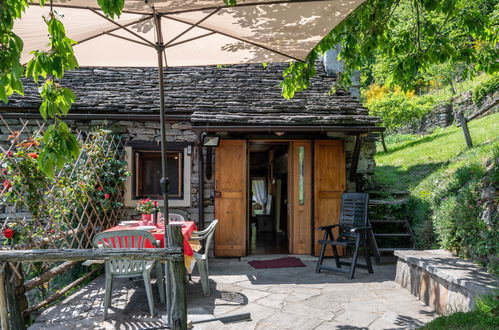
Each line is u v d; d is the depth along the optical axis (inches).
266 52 163.5
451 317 122.0
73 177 210.4
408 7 463.5
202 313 157.4
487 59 211.5
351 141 293.7
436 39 193.8
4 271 119.4
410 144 535.2
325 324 143.9
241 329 139.9
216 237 275.3
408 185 339.6
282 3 118.0
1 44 81.7
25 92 281.9
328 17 127.7
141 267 159.5
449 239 197.6
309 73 201.9
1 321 120.1
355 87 327.3
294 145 286.0
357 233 220.1
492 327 109.2
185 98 289.1
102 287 199.3
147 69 327.9
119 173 262.2
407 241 280.5
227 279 213.5
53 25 82.7
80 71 315.9
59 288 202.5
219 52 163.0
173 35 148.5
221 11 125.3
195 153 284.0
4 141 274.5
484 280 139.8
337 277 217.2
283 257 274.2
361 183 300.7
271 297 178.9
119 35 138.0
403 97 579.8
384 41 212.1
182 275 114.7
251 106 280.1
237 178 277.9
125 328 143.1
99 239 158.7
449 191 232.2
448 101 611.8
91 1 111.5
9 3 83.0
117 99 282.7
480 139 365.4
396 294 183.0
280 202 408.5
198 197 281.3
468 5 327.3
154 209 213.9
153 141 283.0
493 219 166.9
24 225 163.0
